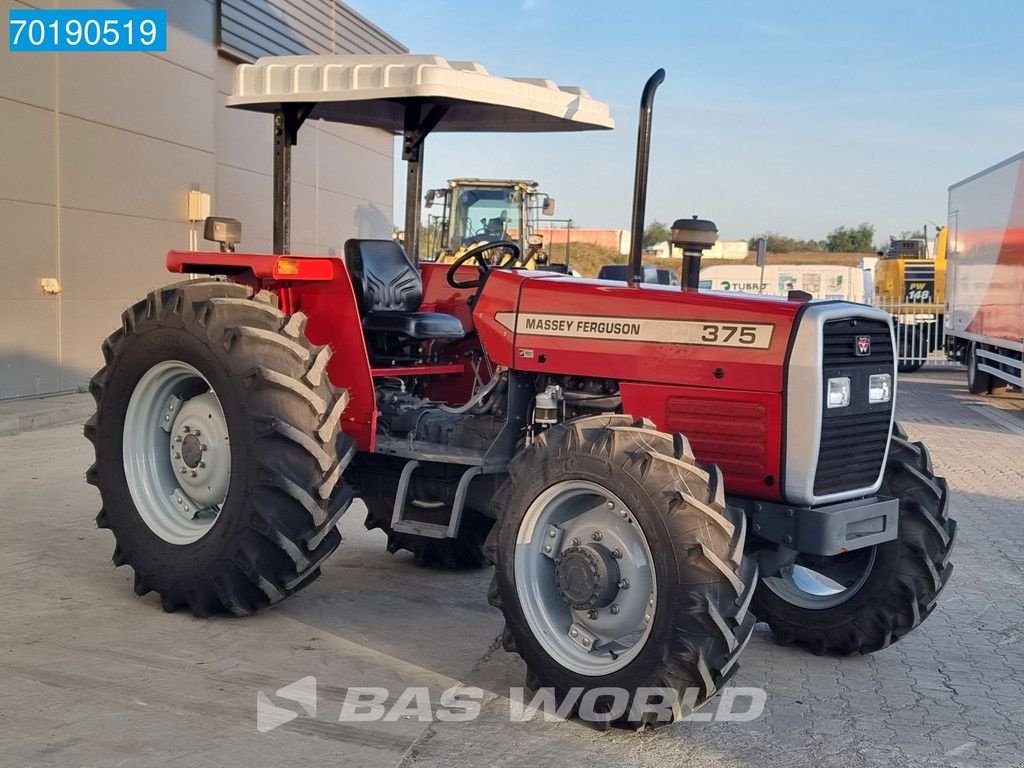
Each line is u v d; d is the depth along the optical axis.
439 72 4.92
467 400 5.72
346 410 5.07
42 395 11.95
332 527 4.80
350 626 4.95
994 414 14.78
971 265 17.56
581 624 3.99
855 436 4.30
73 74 12.20
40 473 8.16
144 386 5.12
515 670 4.45
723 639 3.62
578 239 43.66
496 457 4.80
